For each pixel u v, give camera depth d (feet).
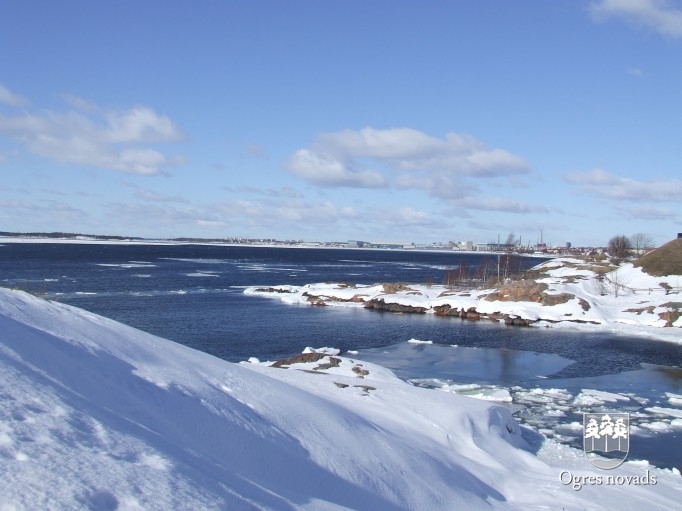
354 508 29.76
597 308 174.70
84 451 17.60
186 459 21.59
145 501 15.89
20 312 33.35
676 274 211.82
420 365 109.19
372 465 36.42
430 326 161.38
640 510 41.14
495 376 101.04
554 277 230.89
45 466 15.78
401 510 32.63
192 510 16.42
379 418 51.01
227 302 203.00
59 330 33.27
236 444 29.50
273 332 144.46
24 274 292.61
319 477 31.24
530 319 166.91
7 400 19.17
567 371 106.63
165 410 28.66
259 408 37.01
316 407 42.37
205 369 40.45
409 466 38.96
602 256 302.86
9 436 16.70
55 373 25.02
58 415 19.53
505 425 59.26
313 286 241.76
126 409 25.58
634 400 85.05
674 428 69.82
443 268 492.54
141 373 32.32
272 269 424.87
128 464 17.87
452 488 38.86
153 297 208.54
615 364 113.60
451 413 55.72
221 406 33.27
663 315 166.20
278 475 29.12
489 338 143.02
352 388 61.16
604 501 42.22
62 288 225.15
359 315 182.19
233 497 19.04
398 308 194.80
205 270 382.63
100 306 178.81
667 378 101.71
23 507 13.58
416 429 50.88
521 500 41.75
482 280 274.57
